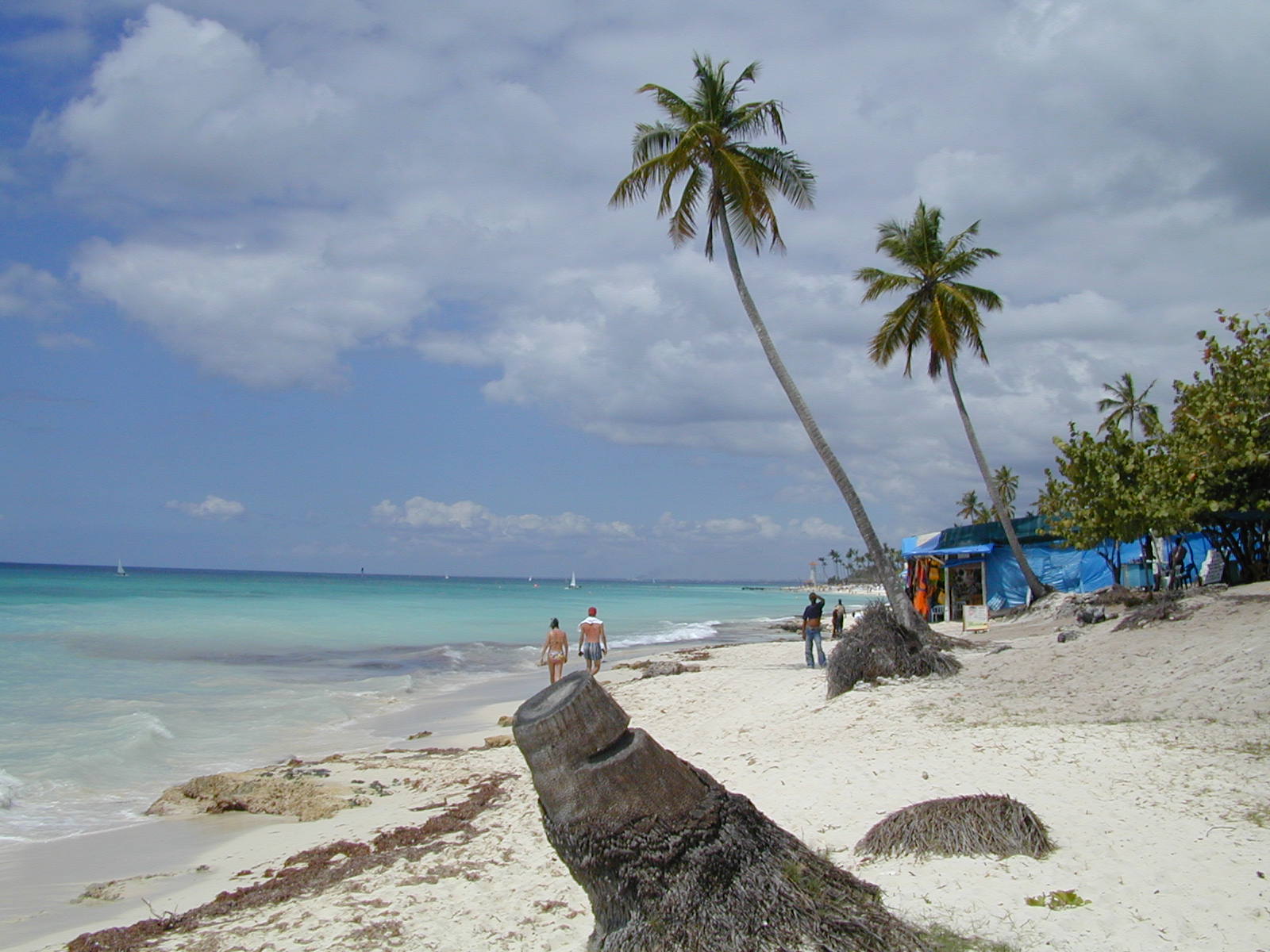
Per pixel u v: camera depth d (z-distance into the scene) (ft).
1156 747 29.55
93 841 31.73
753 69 75.00
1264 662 38.09
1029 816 21.27
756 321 74.02
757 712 49.67
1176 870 18.81
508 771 41.04
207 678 76.23
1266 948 15.28
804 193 77.56
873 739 37.19
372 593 307.78
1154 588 84.69
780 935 14.29
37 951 21.70
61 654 88.58
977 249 93.97
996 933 16.24
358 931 20.10
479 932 19.65
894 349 98.84
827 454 70.95
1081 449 70.13
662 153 76.33
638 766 14.53
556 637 68.49
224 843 31.37
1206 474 64.49
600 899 14.89
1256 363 64.34
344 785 38.91
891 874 19.58
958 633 80.23
